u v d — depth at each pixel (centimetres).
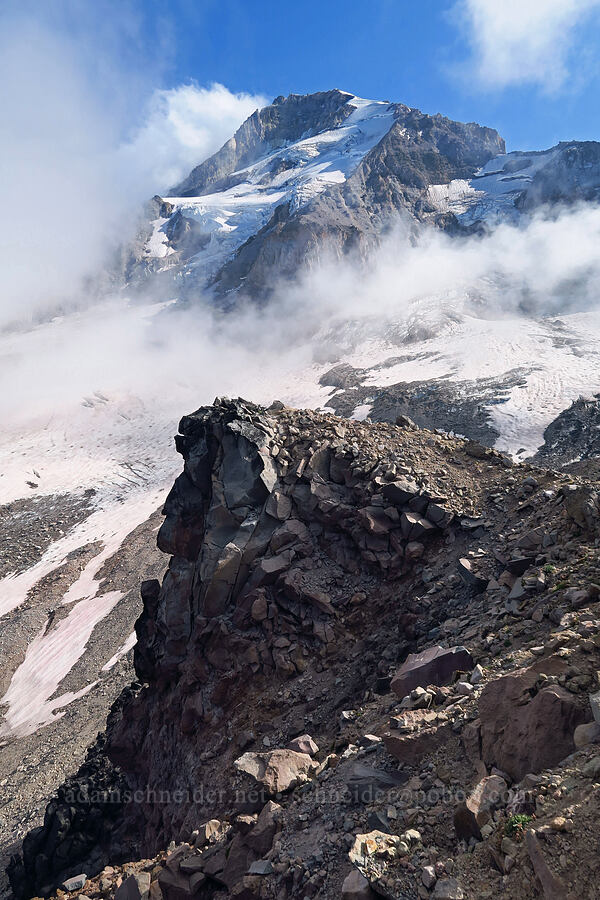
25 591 9956
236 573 2336
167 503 2741
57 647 7775
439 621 1864
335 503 2391
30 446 17625
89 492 14388
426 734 1112
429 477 2444
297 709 1947
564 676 991
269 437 2670
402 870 827
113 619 7881
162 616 2584
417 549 2172
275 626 2209
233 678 2170
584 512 1769
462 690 1262
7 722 6394
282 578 2272
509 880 713
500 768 938
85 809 2895
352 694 1880
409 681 1457
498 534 2077
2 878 3203
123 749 2836
